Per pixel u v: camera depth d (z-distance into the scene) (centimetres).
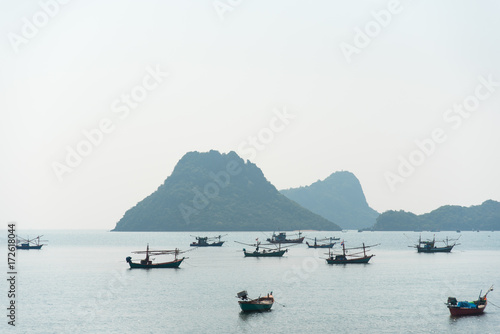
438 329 7144
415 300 9262
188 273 13738
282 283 11550
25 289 10738
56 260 18938
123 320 7669
